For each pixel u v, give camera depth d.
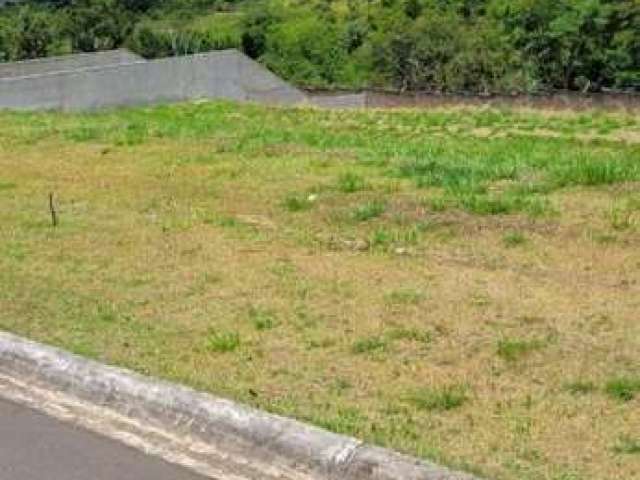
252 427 5.11
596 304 6.97
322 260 8.55
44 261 8.81
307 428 4.98
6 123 22.50
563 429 4.97
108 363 6.14
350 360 6.11
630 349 6.07
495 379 5.70
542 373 5.75
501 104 32.28
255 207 11.05
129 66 31.50
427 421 5.13
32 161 15.51
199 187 12.45
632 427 4.97
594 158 14.68
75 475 4.84
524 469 4.51
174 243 9.31
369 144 18.25
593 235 9.00
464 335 6.46
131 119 25.00
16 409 5.75
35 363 6.29
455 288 7.52
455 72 52.75
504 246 8.81
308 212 10.70
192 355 6.29
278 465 4.88
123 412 5.61
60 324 7.02
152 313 7.20
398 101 34.94
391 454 4.66
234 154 15.62
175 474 4.81
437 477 4.42
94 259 8.82
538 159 14.61
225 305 7.34
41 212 10.98
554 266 8.07
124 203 11.45
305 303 7.30
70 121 23.30
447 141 20.05
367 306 7.17
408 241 9.14
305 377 5.84
